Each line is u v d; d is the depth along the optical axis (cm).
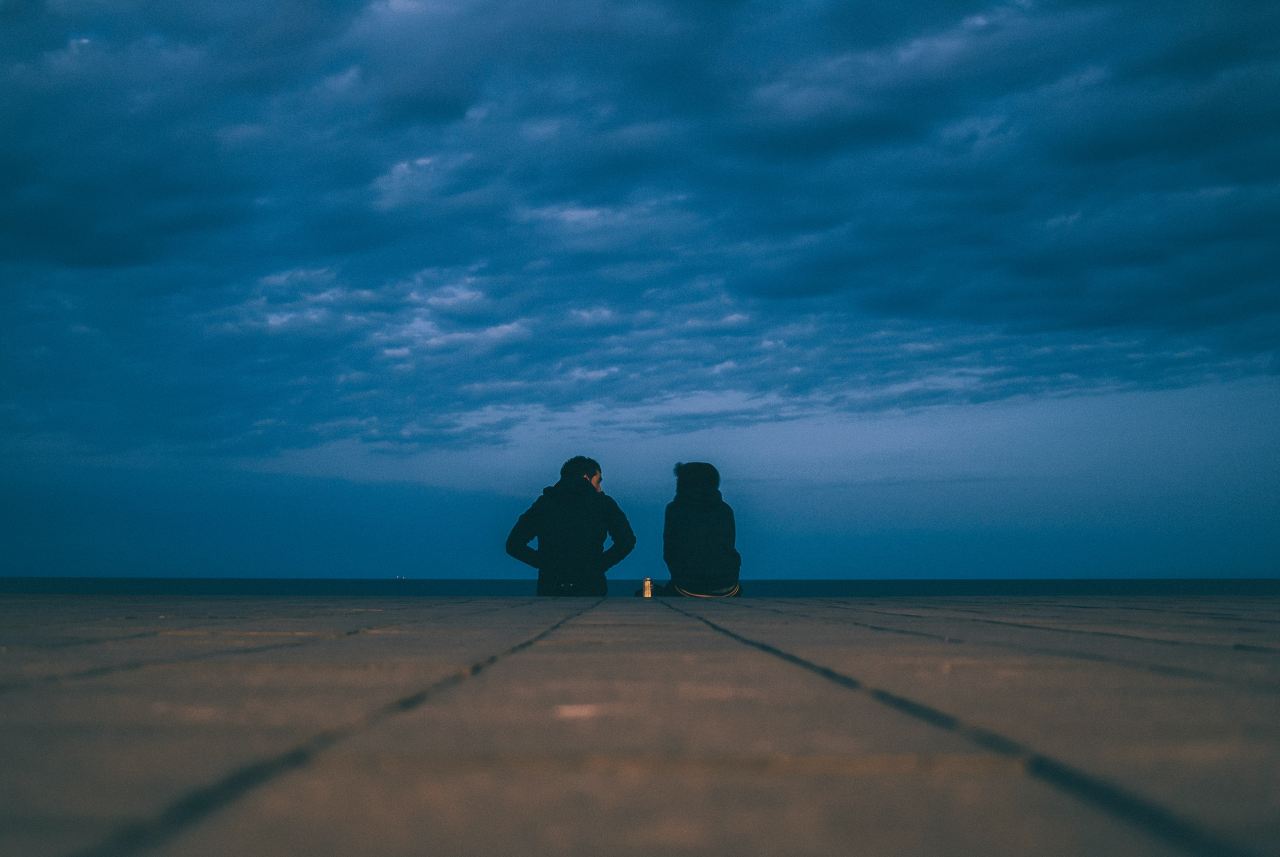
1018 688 295
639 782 176
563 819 153
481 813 156
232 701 268
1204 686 303
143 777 176
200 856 134
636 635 518
